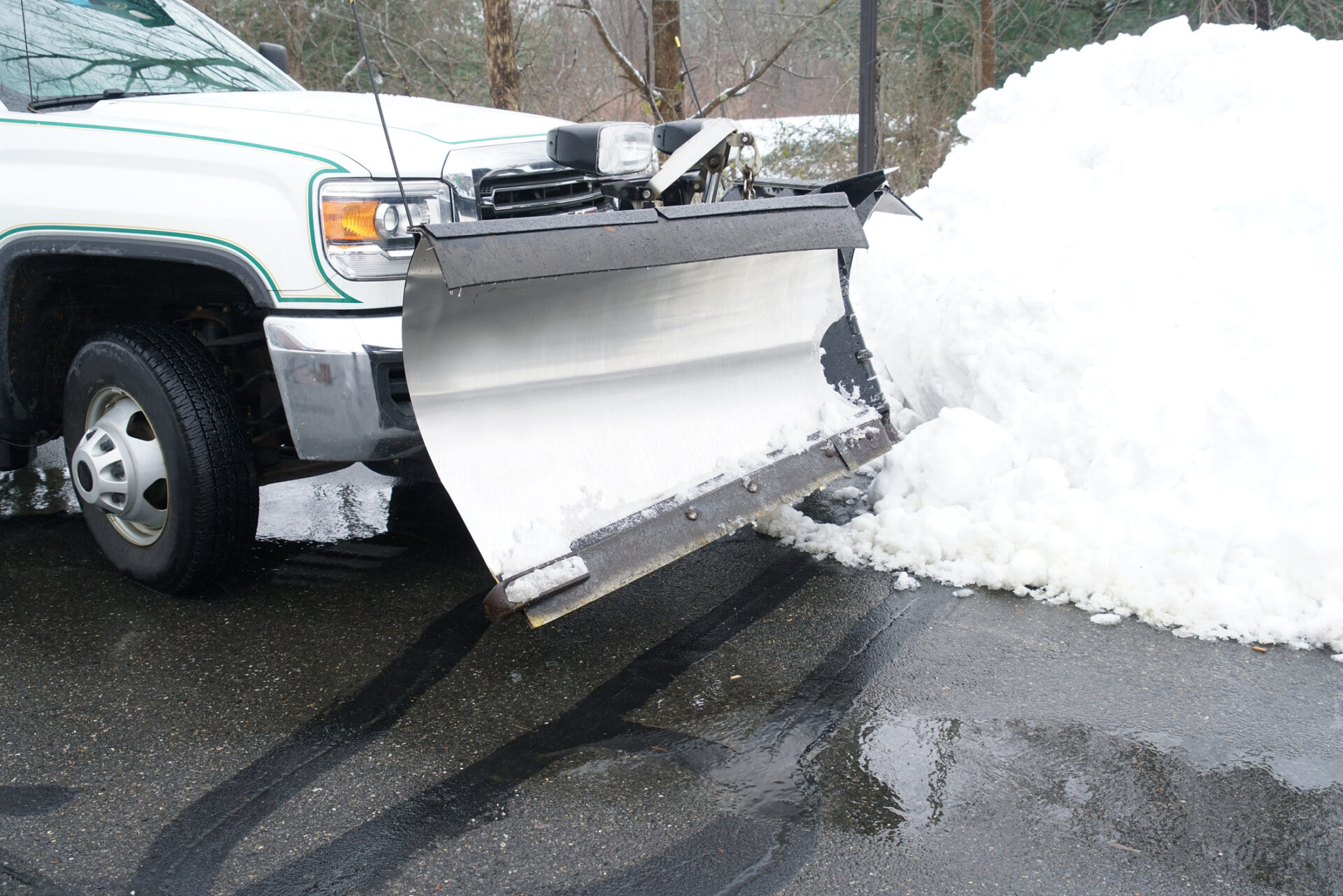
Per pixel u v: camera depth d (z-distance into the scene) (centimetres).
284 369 304
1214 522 338
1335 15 1327
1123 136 498
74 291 373
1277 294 406
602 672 303
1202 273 422
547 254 259
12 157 345
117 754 265
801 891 211
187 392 327
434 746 267
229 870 221
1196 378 388
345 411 303
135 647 322
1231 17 1337
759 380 356
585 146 338
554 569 275
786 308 354
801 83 1789
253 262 306
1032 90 563
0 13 384
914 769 251
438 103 421
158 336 335
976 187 528
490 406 287
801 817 234
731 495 324
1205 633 312
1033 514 369
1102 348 408
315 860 224
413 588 365
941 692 286
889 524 387
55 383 389
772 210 316
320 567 384
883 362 518
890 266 551
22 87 373
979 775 248
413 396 272
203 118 343
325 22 1402
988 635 318
